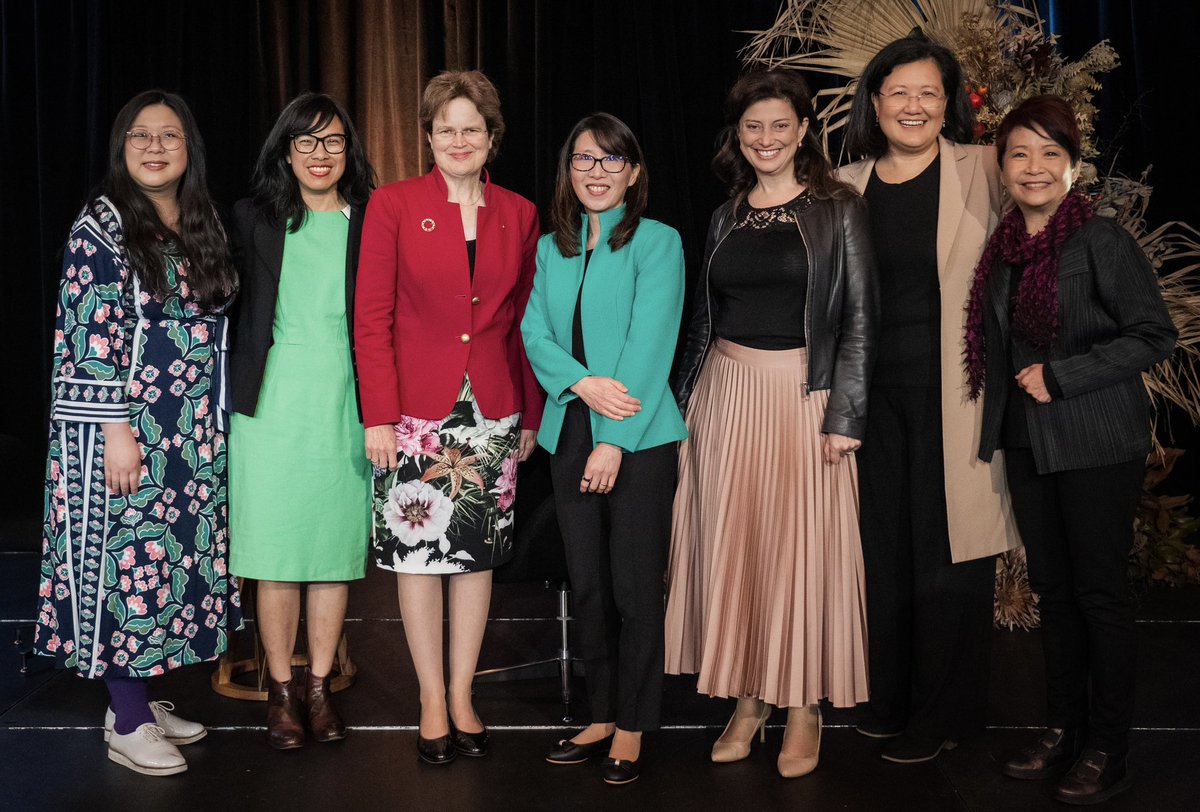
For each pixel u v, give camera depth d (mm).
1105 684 2609
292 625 3021
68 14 5758
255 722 3162
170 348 2787
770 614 2760
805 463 2744
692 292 5598
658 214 5594
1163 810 2580
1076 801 2602
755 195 2811
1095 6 5707
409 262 2777
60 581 2775
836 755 2912
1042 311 2568
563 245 2768
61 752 2953
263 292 2891
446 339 2807
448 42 5715
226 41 5672
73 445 2736
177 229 2832
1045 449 2586
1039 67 3789
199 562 2859
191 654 2857
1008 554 3969
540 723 3146
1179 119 5703
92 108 5656
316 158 2848
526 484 3281
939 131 2826
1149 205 5727
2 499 5836
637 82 5621
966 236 2744
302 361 2914
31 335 6031
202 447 2848
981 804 2627
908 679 2963
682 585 2926
